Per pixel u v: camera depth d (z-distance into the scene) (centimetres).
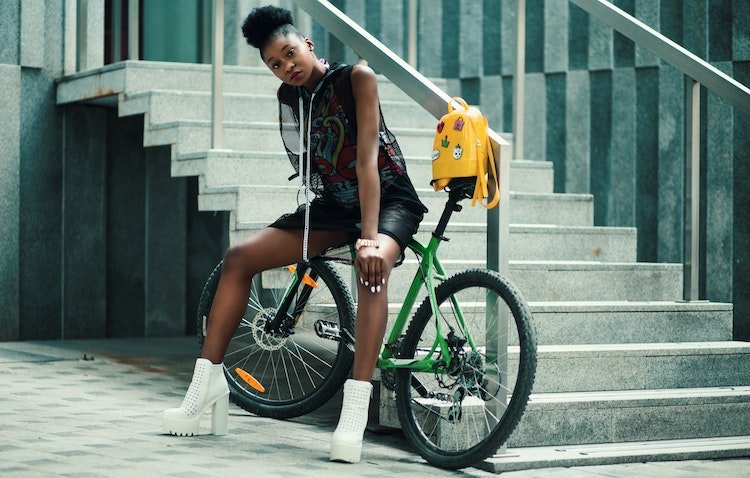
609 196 685
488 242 388
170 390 518
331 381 445
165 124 600
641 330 489
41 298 700
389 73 432
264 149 607
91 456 357
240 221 527
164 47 782
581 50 696
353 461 373
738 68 643
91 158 715
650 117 668
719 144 648
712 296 653
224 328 412
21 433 396
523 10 637
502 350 381
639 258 675
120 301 734
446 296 394
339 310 443
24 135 688
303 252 403
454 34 755
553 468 383
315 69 402
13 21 680
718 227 650
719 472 385
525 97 722
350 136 397
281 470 352
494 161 385
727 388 462
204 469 346
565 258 562
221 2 563
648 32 528
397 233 386
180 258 757
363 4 795
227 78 680
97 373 566
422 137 637
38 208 696
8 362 593
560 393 433
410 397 398
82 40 692
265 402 461
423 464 382
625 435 421
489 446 364
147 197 742
